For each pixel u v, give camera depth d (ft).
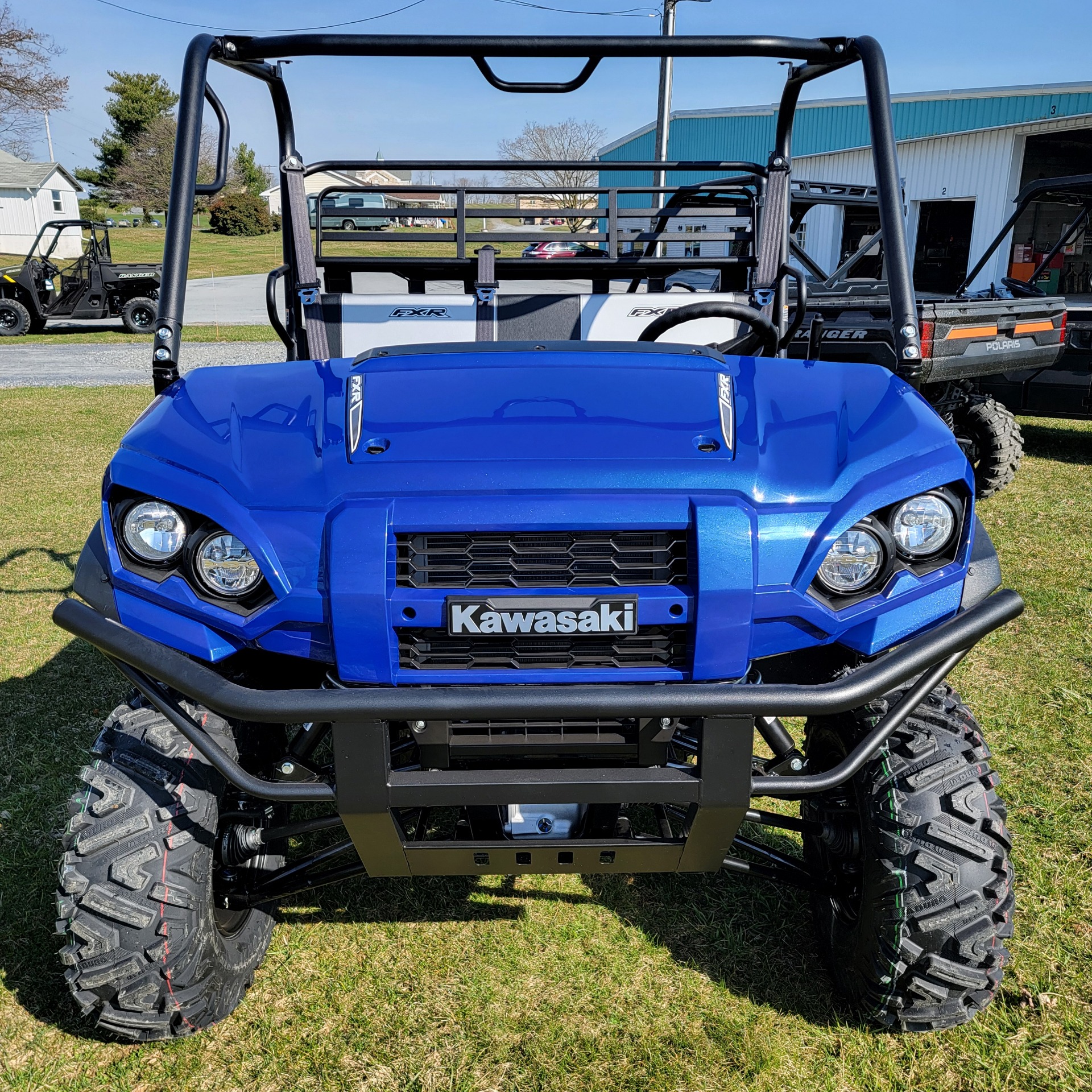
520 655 5.68
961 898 6.03
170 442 6.32
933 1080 6.43
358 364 7.25
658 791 5.62
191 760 6.28
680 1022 6.94
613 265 9.95
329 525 5.72
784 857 7.30
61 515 19.71
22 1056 6.67
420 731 5.75
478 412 6.35
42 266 58.13
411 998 7.18
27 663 13.03
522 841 5.93
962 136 58.34
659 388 6.68
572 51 7.80
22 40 117.91
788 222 9.37
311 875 7.06
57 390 36.73
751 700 5.35
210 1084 6.46
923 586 6.05
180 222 7.09
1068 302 24.06
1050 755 10.43
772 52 7.82
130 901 6.05
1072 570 16.02
